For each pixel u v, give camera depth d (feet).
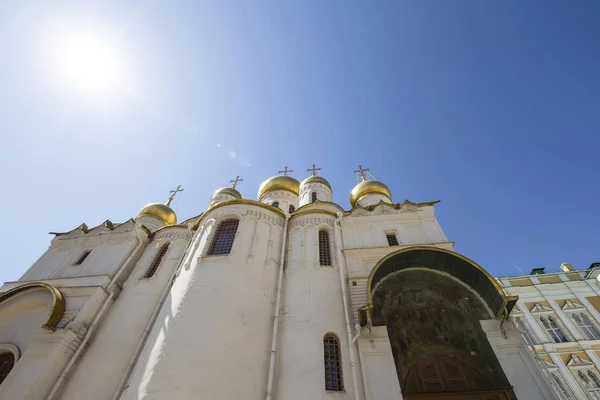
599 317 93.76
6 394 48.39
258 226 68.28
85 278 67.62
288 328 53.62
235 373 46.16
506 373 44.09
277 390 46.47
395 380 44.55
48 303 62.49
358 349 48.80
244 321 52.31
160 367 45.44
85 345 58.18
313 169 123.54
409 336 49.29
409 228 69.62
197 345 47.60
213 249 64.49
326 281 59.11
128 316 62.85
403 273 53.72
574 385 80.79
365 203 100.37
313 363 47.70
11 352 58.95
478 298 51.11
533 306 99.14
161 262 72.90
